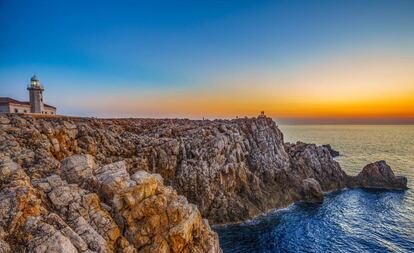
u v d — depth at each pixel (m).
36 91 62.00
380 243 41.78
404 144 190.88
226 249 39.97
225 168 53.59
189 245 23.98
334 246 40.91
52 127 33.19
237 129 66.06
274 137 74.56
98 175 23.19
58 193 18.94
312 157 75.50
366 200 62.31
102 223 18.98
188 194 48.41
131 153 43.38
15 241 14.35
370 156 130.75
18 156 24.61
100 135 40.19
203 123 68.56
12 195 15.82
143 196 22.80
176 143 50.03
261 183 59.28
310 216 52.41
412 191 69.12
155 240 21.84
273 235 44.25
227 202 50.62
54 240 14.91
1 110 54.94
